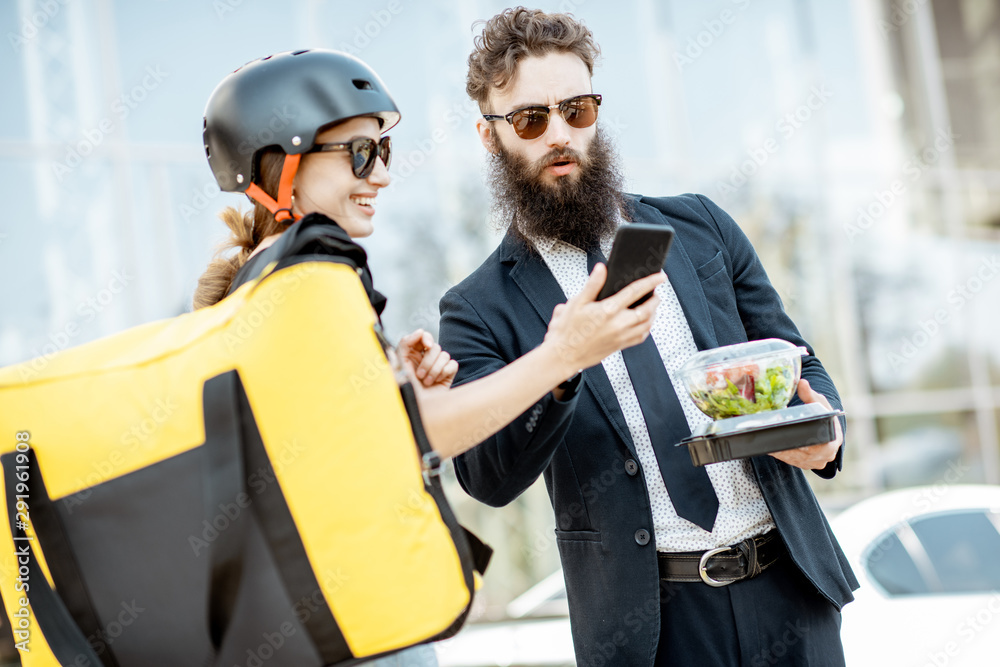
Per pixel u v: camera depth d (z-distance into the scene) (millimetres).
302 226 1211
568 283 1824
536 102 1774
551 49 1794
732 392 1476
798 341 1871
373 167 1382
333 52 1380
